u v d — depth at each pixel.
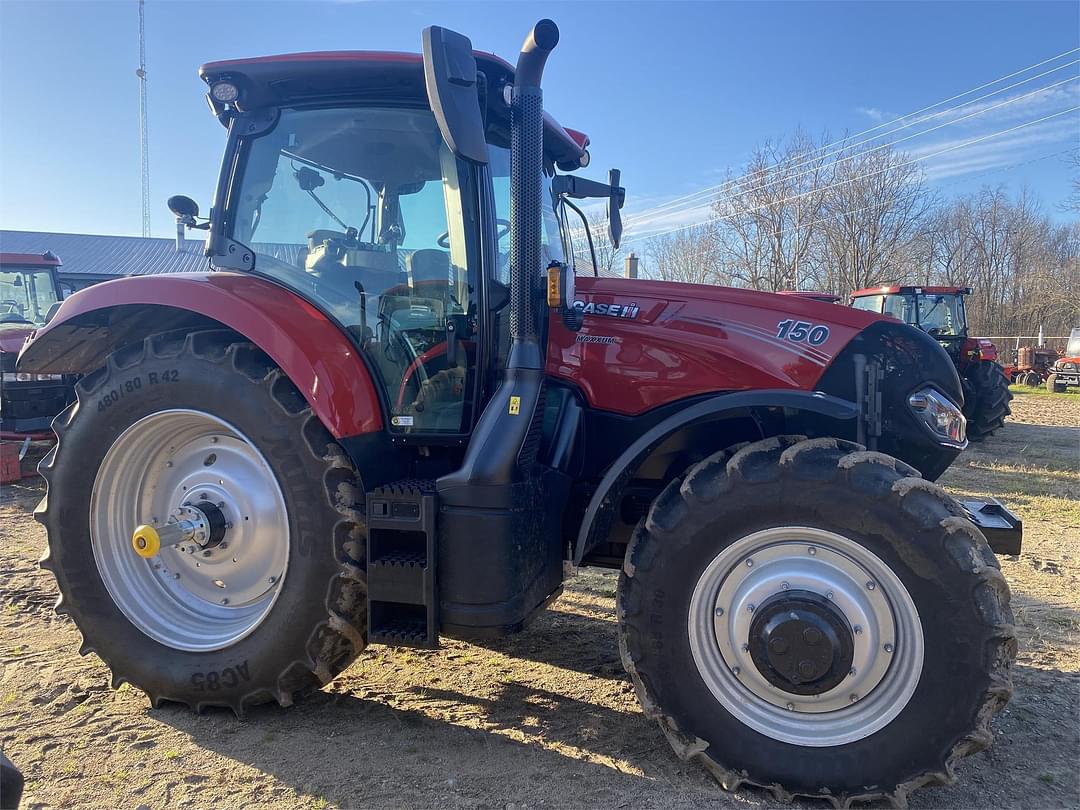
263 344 2.50
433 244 2.70
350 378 2.55
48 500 2.83
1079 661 3.22
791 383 2.65
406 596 2.37
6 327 9.02
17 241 30.53
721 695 2.29
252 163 2.85
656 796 2.23
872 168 26.84
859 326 2.68
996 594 2.08
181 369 2.62
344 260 2.77
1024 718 2.73
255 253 2.85
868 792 2.14
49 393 7.69
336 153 2.79
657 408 2.80
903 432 2.63
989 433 9.87
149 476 2.85
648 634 2.33
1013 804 2.22
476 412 2.64
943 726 2.08
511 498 2.33
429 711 2.76
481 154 2.28
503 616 2.32
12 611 3.75
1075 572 4.48
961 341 9.91
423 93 2.68
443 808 2.16
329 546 2.46
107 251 30.95
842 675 2.17
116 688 2.81
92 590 2.79
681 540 2.30
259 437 2.51
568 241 3.78
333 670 2.58
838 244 27.45
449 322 2.66
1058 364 20.28
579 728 2.64
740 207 28.39
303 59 2.63
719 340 2.75
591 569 4.59
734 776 2.25
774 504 2.21
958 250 35.50
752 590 2.27
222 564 2.75
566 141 3.37
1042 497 6.58
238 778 2.31
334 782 2.29
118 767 2.36
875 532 2.13
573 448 2.75
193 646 2.68
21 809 2.13
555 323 2.88
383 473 2.59
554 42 2.36
